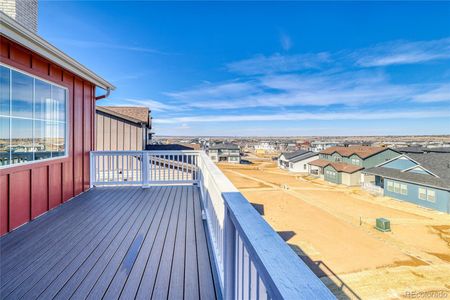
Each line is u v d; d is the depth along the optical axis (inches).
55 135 162.2
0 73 116.9
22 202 127.8
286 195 757.9
